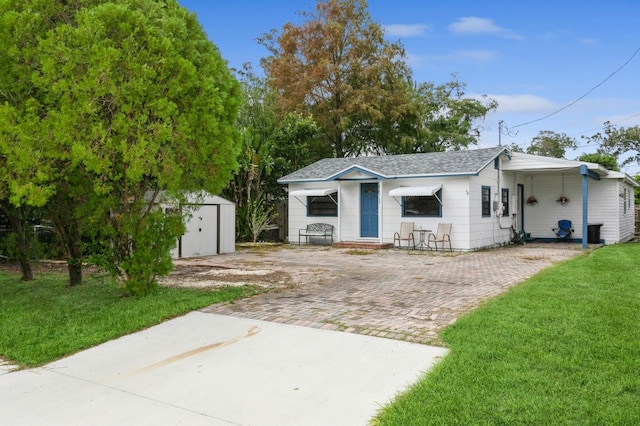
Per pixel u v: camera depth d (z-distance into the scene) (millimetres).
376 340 5289
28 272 10289
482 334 5223
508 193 19484
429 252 16172
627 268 10281
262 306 7090
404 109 29938
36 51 6816
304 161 25031
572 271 9977
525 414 3367
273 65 30531
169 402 3990
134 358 5129
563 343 4859
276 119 24375
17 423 3699
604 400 3562
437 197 16891
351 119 30250
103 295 8141
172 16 7547
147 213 7805
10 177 6852
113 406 3951
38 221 12625
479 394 3717
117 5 6789
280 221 23219
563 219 20156
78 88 6480
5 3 6793
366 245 17578
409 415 3457
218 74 7953
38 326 6332
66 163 7211
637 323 5523
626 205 21844
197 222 15227
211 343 5504
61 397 4176
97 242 8305
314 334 5609
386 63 29672
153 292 7996
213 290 8391
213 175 7621
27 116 6648
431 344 5086
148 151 6699
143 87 6684
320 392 4051
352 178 18453
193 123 7176
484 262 12914
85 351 5434
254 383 4309
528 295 7258
